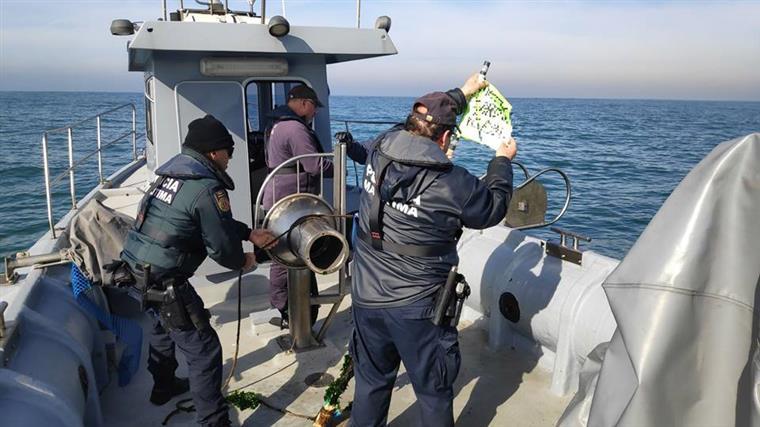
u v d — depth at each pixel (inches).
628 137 1660.9
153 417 125.5
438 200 90.3
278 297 160.4
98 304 139.1
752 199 69.5
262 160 208.2
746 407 68.6
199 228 107.9
